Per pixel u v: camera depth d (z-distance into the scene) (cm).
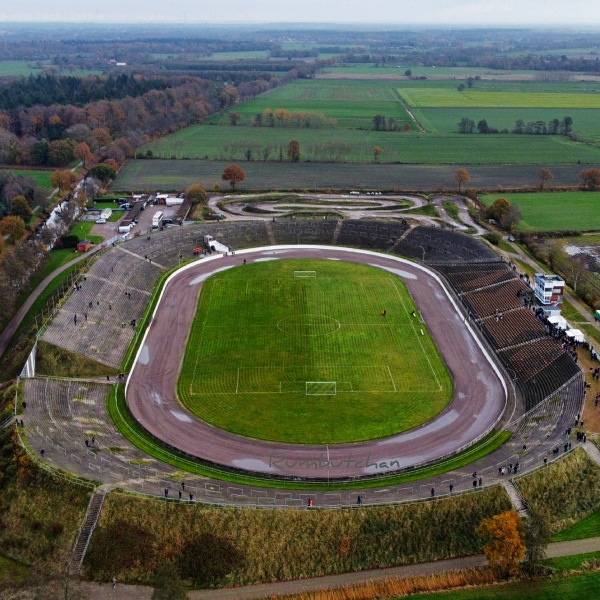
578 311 18250
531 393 14238
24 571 9975
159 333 16912
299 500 10788
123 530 10169
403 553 10206
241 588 9788
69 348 15288
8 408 12606
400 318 17838
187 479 11312
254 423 13212
